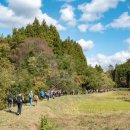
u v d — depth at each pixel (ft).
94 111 174.81
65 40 460.55
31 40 318.04
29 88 194.70
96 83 408.46
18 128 103.96
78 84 349.00
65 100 220.84
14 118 119.44
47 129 110.52
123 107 202.49
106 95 381.60
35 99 165.99
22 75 201.36
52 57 296.92
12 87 181.88
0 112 132.67
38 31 390.01
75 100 245.04
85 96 302.86
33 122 116.37
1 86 167.22
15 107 151.23
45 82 237.86
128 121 130.00
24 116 125.29
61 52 405.80
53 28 409.69
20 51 302.04
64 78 290.15
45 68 255.91
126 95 385.91
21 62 266.36
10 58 299.58
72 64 331.57
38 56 258.57
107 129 114.42
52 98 216.74
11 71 203.72
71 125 123.65
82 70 398.42
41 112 142.61
